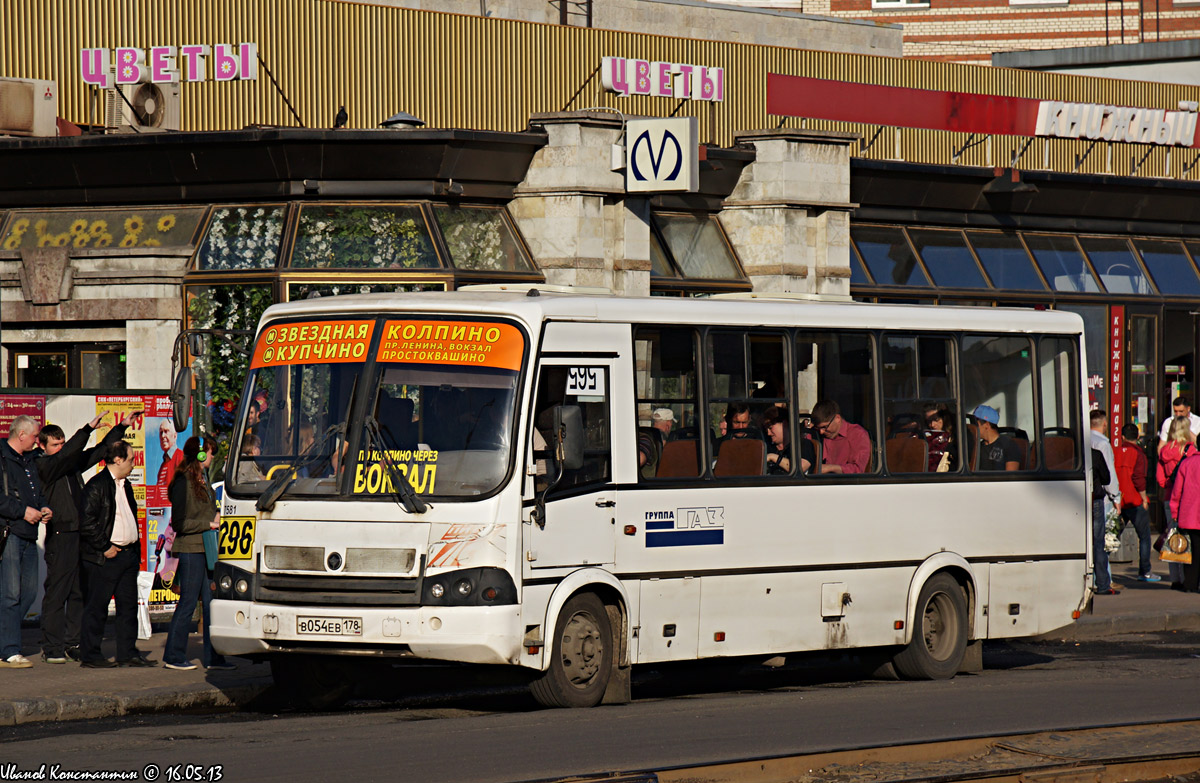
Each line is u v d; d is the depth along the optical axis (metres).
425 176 42.12
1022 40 86.38
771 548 26.14
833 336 27.55
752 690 27.56
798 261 48.88
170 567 28.84
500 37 49.81
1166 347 59.53
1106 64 69.00
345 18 47.66
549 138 43.84
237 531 23.38
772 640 26.12
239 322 41.72
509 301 23.38
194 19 46.28
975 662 29.88
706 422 25.55
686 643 24.98
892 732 21.36
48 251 42.53
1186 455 42.09
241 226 42.19
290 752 19.72
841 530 27.19
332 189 41.94
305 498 22.92
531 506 22.73
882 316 28.33
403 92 48.41
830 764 18.69
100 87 44.81
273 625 22.77
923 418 28.81
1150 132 59.03
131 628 27.83
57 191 43.75
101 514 27.23
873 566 27.64
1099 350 57.06
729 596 25.55
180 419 26.53
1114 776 18.88
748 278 48.84
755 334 26.41
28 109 43.41
